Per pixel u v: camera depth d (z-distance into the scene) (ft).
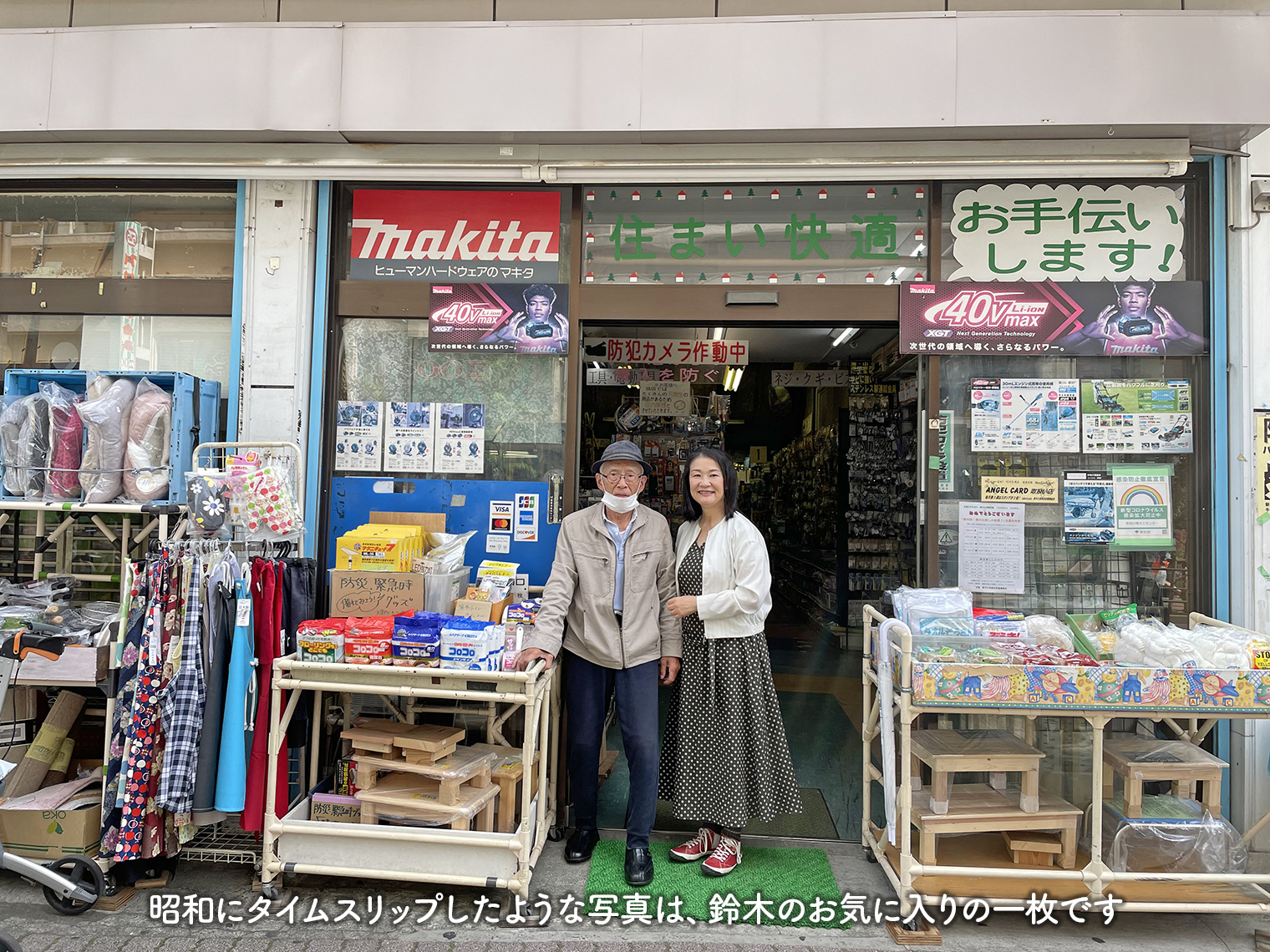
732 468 9.25
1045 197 10.07
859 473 21.18
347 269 10.64
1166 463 9.87
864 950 7.56
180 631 8.16
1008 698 7.70
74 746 9.27
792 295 10.18
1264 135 9.71
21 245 11.16
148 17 11.30
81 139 10.27
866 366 21.18
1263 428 9.51
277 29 9.92
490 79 9.72
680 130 9.59
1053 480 9.95
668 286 10.32
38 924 7.80
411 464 10.50
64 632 8.39
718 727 8.87
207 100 9.94
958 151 9.72
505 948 7.51
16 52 10.17
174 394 9.38
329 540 10.44
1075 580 9.89
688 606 8.80
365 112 9.80
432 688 8.09
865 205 10.30
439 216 10.60
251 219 10.55
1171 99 9.02
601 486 9.12
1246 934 7.92
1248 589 9.42
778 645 21.70
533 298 10.38
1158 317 9.80
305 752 9.14
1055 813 8.07
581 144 10.10
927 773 10.02
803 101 9.44
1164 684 7.62
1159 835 8.09
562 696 9.89
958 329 9.94
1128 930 7.95
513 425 10.48
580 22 9.68
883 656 8.21
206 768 8.08
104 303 10.91
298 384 10.41
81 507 8.54
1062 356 9.98
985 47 9.24
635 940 7.68
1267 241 9.63
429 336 10.52
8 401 9.41
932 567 9.96
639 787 8.74
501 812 8.55
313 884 8.61
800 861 9.20
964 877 8.10
